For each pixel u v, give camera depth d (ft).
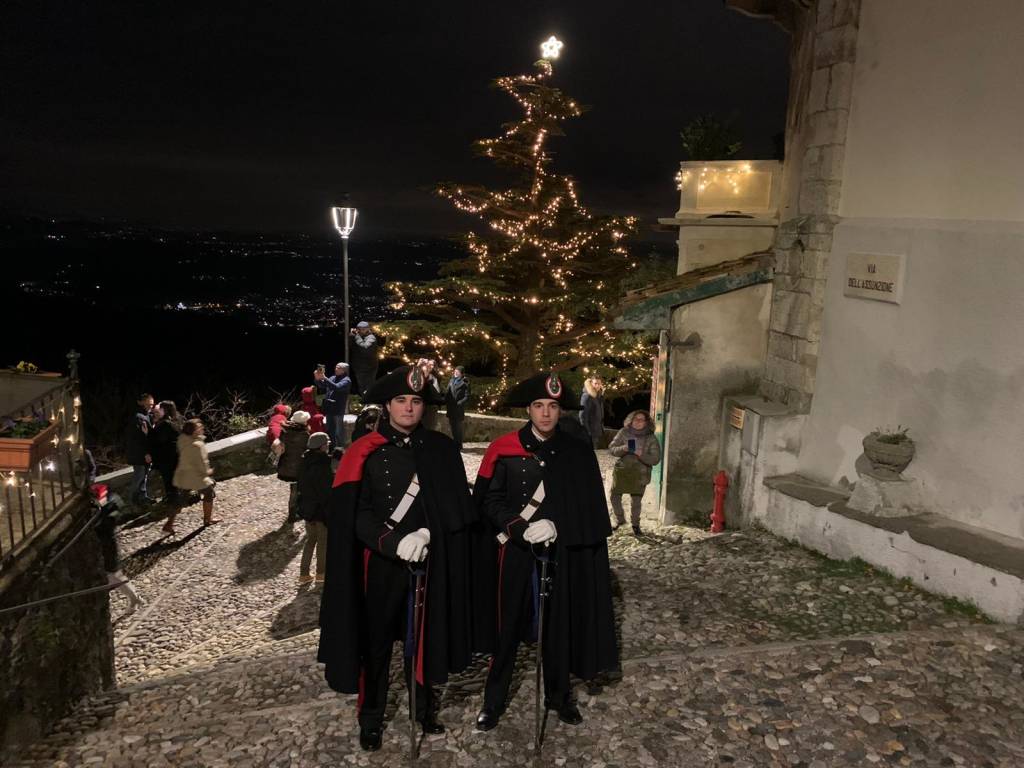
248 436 43.75
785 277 27.63
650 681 14.83
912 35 21.81
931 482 21.39
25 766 13.43
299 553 31.71
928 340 21.36
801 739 13.03
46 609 15.25
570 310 61.26
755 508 26.86
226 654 22.30
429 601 12.37
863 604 19.07
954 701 14.03
